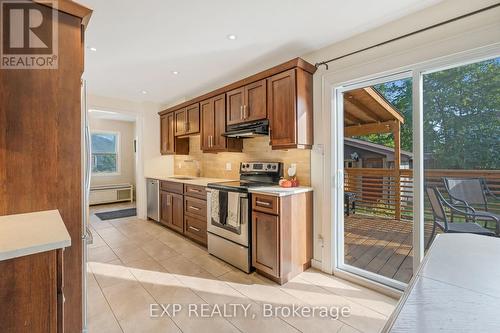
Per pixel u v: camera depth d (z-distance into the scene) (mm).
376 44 2088
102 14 1884
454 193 1844
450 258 865
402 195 3049
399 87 2494
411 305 596
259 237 2375
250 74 3184
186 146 4605
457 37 1689
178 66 2963
